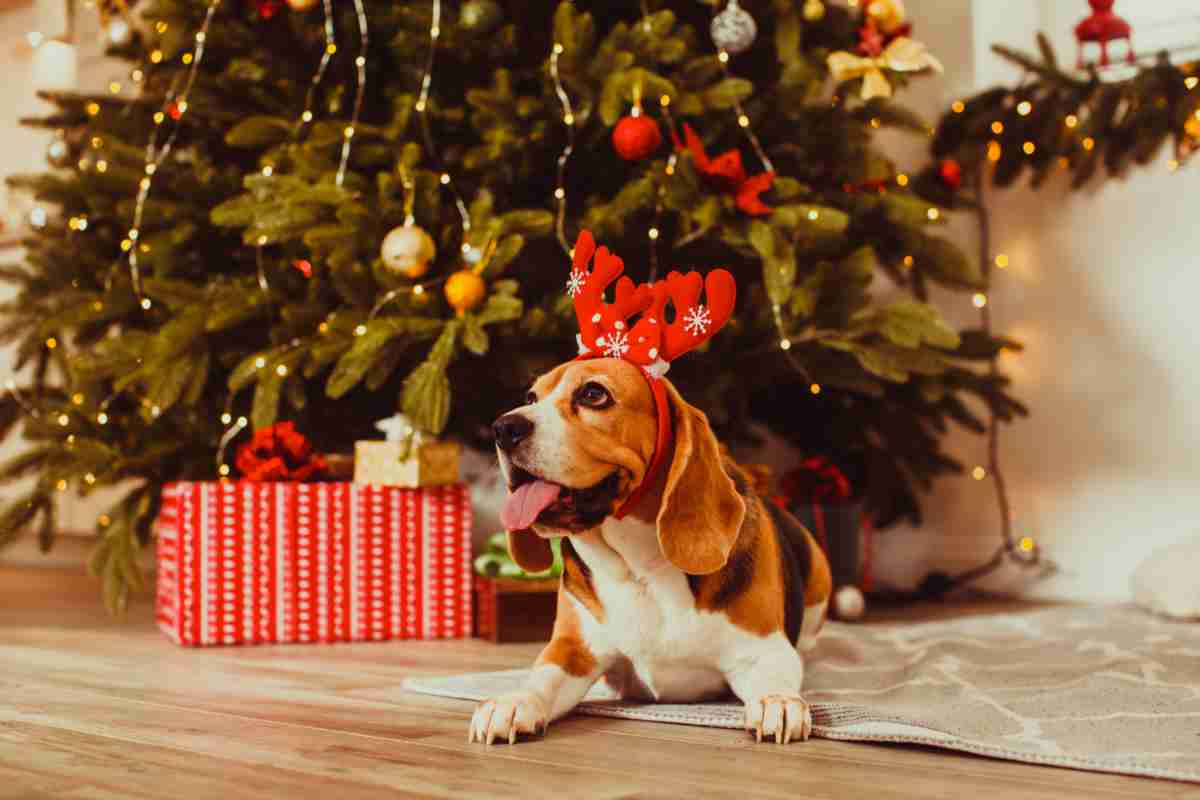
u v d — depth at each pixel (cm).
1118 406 352
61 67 396
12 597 355
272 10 294
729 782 128
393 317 261
